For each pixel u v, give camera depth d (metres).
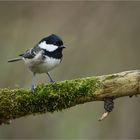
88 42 14.65
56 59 9.54
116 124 14.47
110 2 14.80
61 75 14.31
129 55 14.65
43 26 14.76
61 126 15.16
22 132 14.76
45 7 14.81
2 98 8.11
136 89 8.43
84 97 8.33
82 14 14.78
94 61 14.55
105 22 14.75
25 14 14.78
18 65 14.38
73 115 15.26
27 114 8.30
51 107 8.27
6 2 14.73
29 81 14.20
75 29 14.72
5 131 14.70
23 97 8.15
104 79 8.38
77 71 14.41
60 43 9.55
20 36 14.69
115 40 14.72
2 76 14.27
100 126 14.73
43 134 14.89
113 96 8.45
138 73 8.43
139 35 14.72
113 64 14.59
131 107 14.52
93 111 15.24
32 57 9.46
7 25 14.70
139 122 14.41
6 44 14.61
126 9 14.79
